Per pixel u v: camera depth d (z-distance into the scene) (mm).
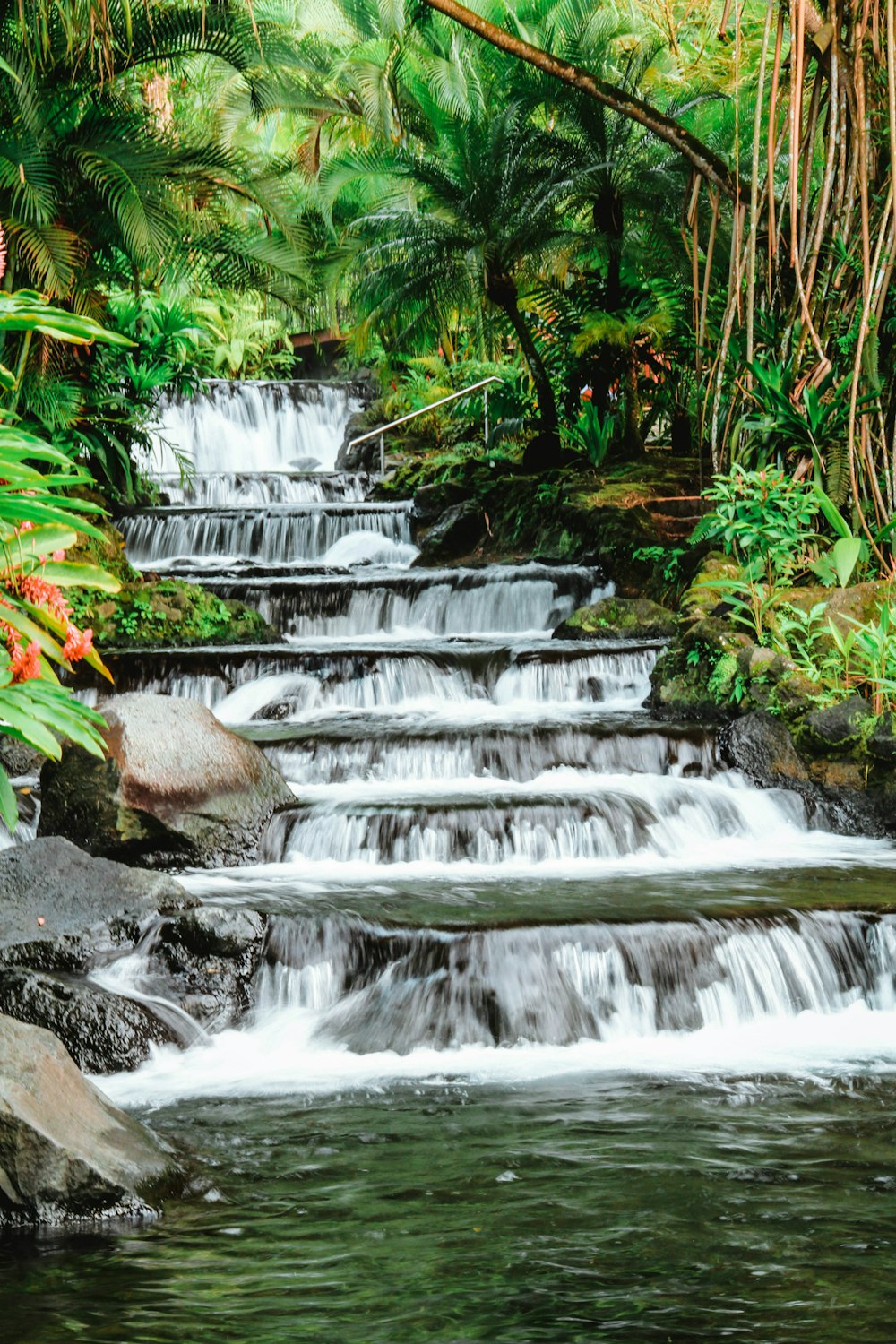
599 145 17469
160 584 13617
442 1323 3477
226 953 6715
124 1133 4625
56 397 14430
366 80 18953
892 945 6961
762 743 10148
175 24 14547
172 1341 3396
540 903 7285
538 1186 4520
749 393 12133
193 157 15148
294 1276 3807
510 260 17875
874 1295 3617
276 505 17672
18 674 5074
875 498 11539
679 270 17156
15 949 6621
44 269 13383
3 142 13312
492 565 15453
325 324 27078
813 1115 5273
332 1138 5090
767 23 9664
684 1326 3438
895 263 11320
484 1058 6188
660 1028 6527
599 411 18219
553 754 9992
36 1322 3516
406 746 9875
